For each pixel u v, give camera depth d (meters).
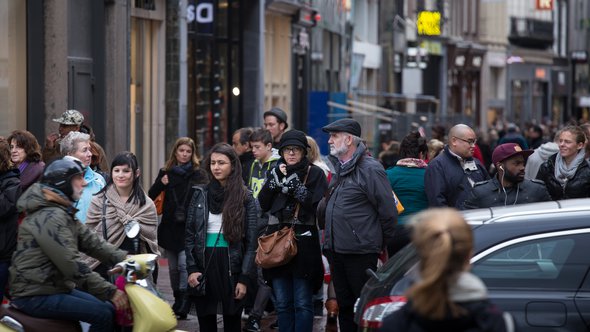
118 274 15.93
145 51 40.59
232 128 52.91
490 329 9.42
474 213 14.83
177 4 42.34
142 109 40.44
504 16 121.44
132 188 19.33
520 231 14.18
